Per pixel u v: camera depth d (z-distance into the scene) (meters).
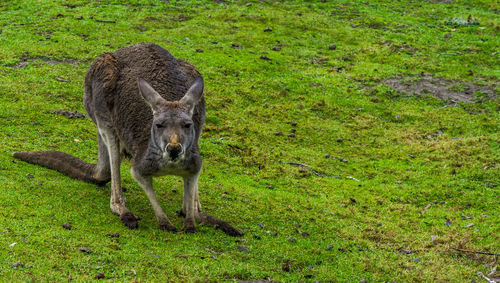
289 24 18.72
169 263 5.95
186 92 6.84
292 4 20.88
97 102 7.45
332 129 12.47
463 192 9.73
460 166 10.81
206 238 6.92
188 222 7.04
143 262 5.86
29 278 5.08
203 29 17.38
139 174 6.73
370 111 13.57
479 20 20.38
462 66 16.44
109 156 7.54
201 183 9.09
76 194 7.63
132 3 19.08
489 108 13.92
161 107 6.34
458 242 7.66
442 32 19.20
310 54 16.64
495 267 6.92
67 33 15.83
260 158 10.59
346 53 16.97
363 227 8.16
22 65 13.38
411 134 12.45
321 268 6.60
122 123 7.10
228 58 15.46
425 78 15.52
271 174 10.01
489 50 17.67
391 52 17.16
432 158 11.24
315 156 11.09
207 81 13.89
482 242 7.81
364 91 14.53
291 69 15.48
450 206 9.30
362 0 22.22
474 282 6.54
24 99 11.44
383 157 11.32
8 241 5.74
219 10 19.28
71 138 10.14
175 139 6.03
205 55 15.40
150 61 7.27
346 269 6.67
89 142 10.14
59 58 14.05
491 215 8.84
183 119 6.23
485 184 10.08
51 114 10.99
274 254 6.82
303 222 8.09
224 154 10.59
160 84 7.01
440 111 13.76
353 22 19.64
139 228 6.93
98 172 7.98
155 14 18.30
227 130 11.72
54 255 5.62
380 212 8.88
